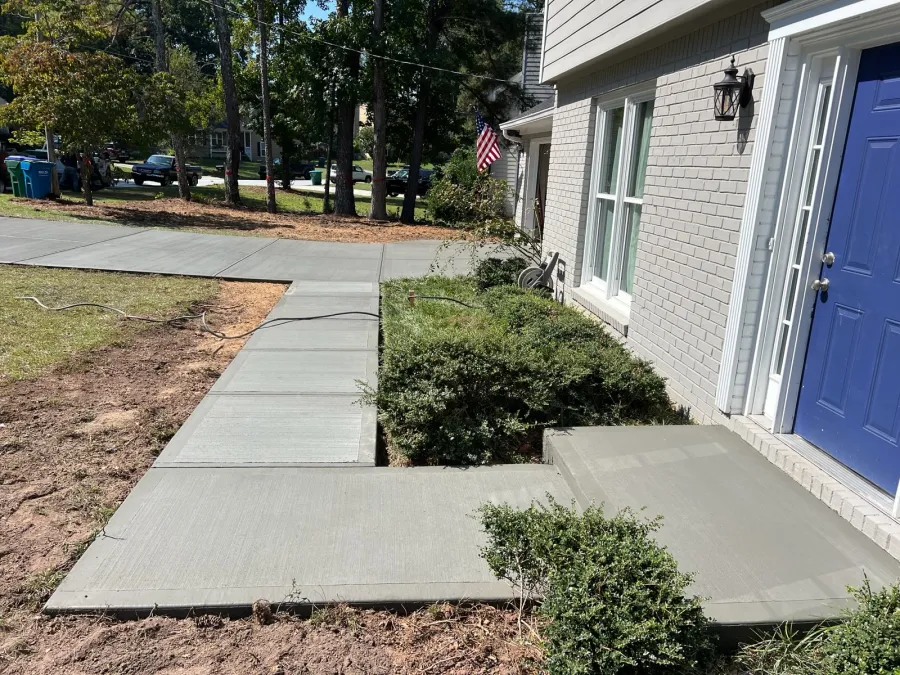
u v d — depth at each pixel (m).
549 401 4.43
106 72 14.96
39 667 2.31
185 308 7.41
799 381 3.79
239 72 25.44
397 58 19.28
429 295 8.19
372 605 2.65
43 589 2.69
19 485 3.51
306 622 2.58
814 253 3.57
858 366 3.32
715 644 2.45
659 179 5.21
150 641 2.45
